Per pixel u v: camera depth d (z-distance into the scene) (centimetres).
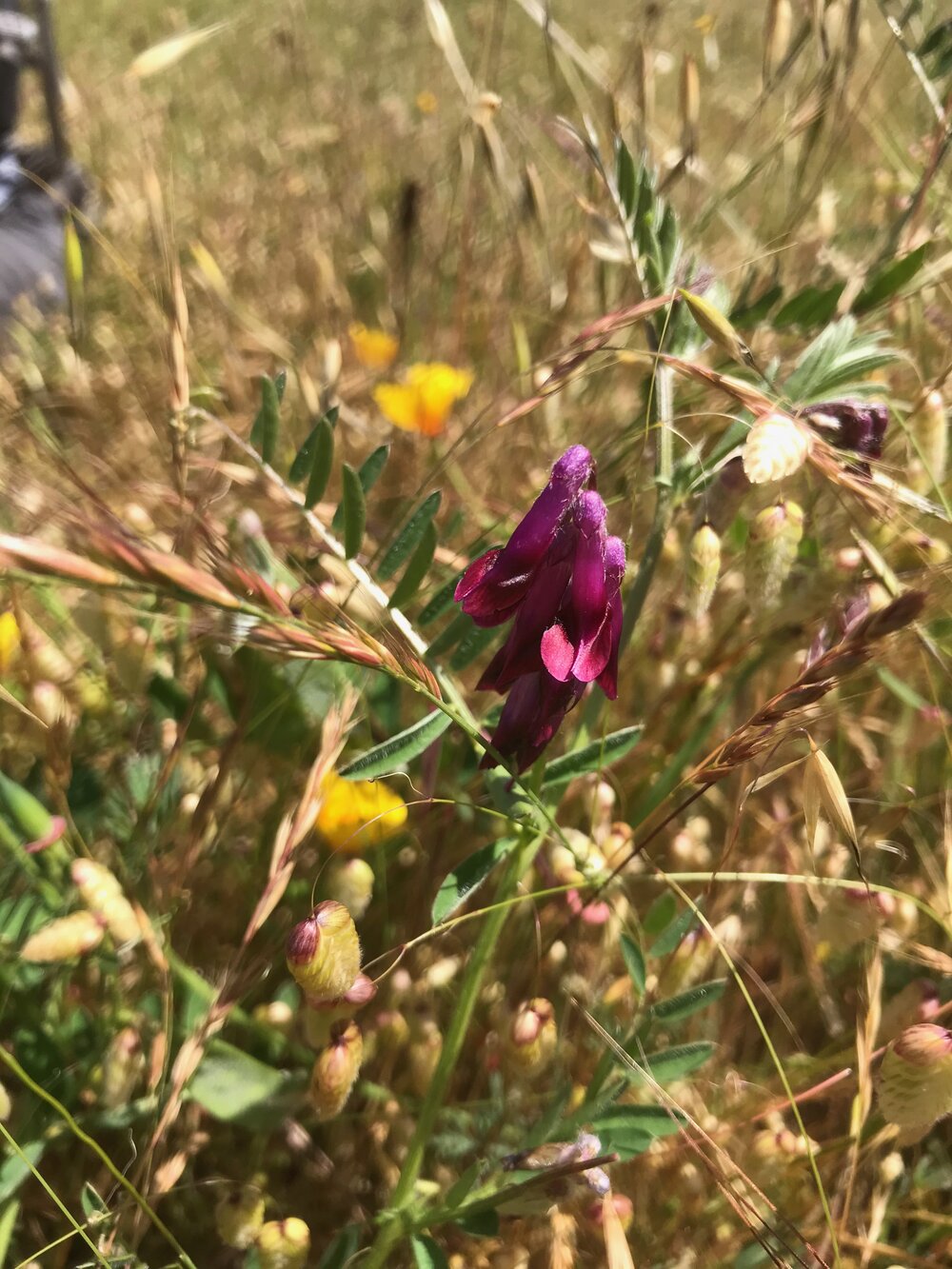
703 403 20
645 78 22
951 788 18
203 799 15
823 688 12
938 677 19
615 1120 14
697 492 17
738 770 19
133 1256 13
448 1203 14
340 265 34
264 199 36
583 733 17
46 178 37
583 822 19
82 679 18
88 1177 16
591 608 12
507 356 27
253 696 17
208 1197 16
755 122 32
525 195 25
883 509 14
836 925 14
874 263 20
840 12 20
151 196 17
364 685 17
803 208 22
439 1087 14
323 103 43
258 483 17
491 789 15
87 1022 16
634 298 21
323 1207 16
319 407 21
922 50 20
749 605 16
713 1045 14
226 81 47
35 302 33
